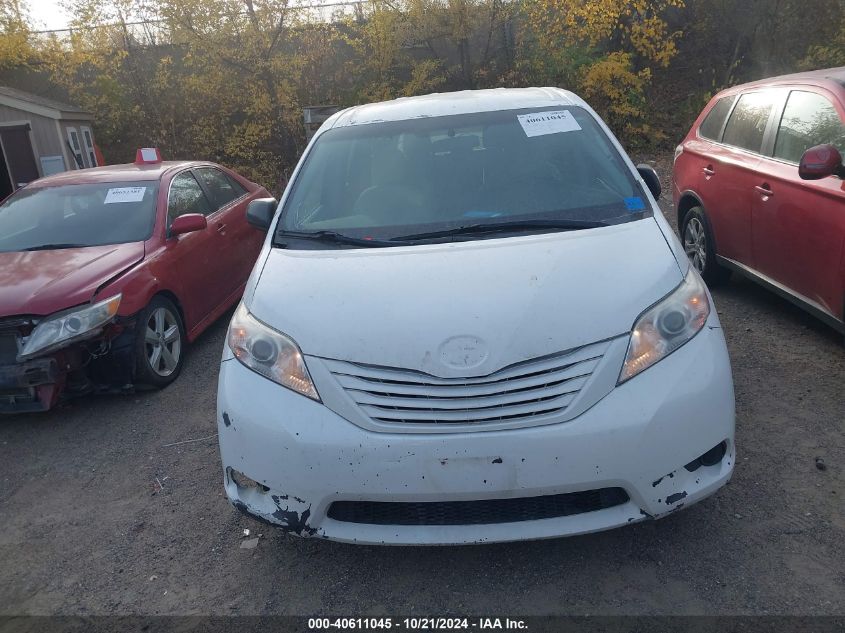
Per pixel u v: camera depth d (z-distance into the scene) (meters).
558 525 2.64
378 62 15.47
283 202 3.89
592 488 2.59
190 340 5.57
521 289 2.85
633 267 2.96
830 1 14.45
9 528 3.65
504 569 2.93
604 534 3.08
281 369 2.83
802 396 4.09
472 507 2.66
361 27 15.31
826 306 4.37
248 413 2.81
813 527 2.99
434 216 3.53
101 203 5.73
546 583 2.83
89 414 4.89
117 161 16.20
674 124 14.84
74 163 14.10
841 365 4.42
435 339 2.70
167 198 5.78
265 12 14.52
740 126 5.65
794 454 3.53
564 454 2.55
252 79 15.27
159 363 5.16
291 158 15.58
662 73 16.25
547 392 2.60
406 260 3.16
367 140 4.08
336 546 3.20
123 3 14.92
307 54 15.40
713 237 5.84
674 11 16.28
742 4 15.03
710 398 2.70
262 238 7.23
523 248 3.15
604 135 3.98
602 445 2.56
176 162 6.70
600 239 3.20
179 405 4.89
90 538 3.48
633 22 14.49
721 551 2.90
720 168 5.65
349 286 3.03
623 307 2.76
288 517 2.75
